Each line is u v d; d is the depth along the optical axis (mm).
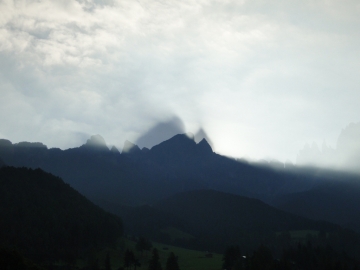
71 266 181625
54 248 187250
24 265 137750
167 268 178875
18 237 183875
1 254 135125
